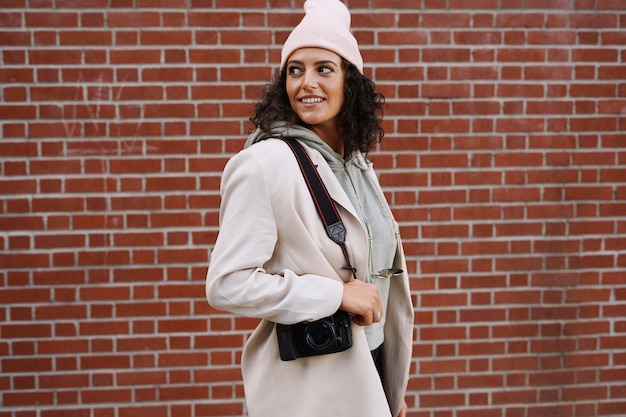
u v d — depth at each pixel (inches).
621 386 129.0
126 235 120.7
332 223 63.7
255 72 120.6
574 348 128.3
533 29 123.6
